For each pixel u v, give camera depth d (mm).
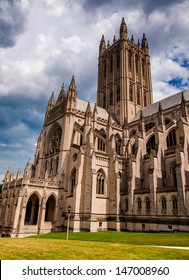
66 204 71312
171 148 65812
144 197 61656
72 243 28750
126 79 112875
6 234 64938
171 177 63688
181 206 51000
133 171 67500
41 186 67250
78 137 81562
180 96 90062
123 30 121250
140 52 128750
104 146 83312
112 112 113625
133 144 84375
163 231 53750
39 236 52438
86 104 98812
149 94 124688
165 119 85375
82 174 68312
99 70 132750
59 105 89562
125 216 65000
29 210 83125
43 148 91688
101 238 43281
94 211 63406
